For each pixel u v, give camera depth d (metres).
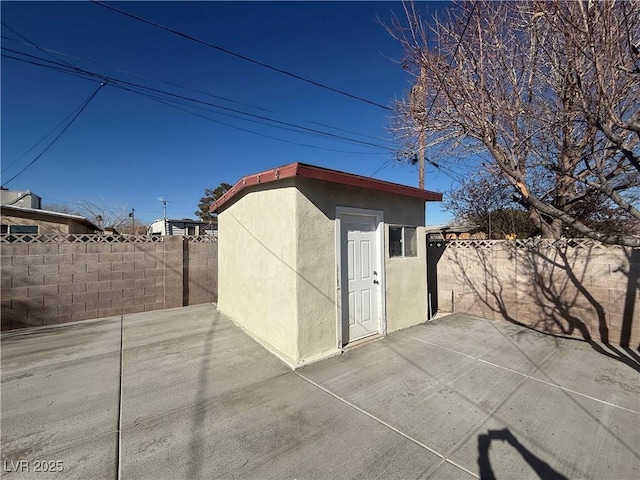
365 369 3.77
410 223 5.70
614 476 2.05
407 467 2.15
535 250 5.46
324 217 4.27
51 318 5.81
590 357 4.11
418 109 4.66
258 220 4.96
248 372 3.69
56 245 5.89
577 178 3.06
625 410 2.84
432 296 7.11
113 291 6.48
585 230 2.75
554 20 2.53
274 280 4.45
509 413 2.81
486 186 7.61
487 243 6.13
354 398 3.09
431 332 5.25
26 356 4.22
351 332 4.72
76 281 6.09
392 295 5.29
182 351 4.39
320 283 4.20
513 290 5.76
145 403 3.00
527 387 3.30
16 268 5.52
